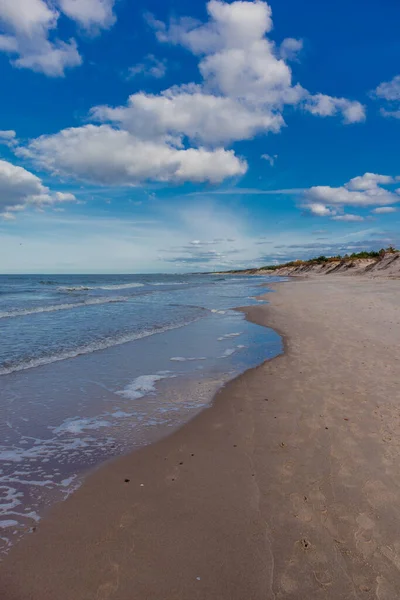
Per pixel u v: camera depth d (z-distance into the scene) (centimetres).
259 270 16262
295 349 952
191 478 379
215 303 2302
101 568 259
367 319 1370
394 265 5531
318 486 355
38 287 4506
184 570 257
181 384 695
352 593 237
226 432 489
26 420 534
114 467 405
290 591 239
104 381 715
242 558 267
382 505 323
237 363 838
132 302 2394
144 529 301
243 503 333
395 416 511
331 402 574
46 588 242
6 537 292
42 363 841
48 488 365
